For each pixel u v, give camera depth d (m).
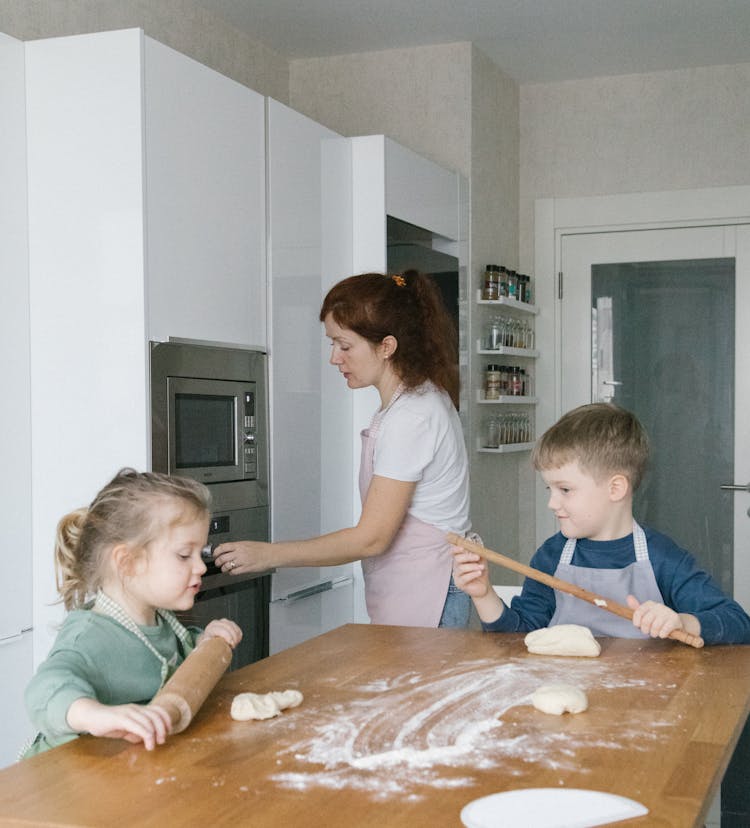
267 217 2.74
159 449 2.29
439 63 4.00
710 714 1.26
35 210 2.33
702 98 4.30
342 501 3.14
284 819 0.95
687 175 4.33
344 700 1.34
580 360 4.52
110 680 1.40
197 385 2.42
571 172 4.50
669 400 4.41
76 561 1.51
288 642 2.79
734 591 4.33
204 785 1.04
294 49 4.06
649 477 4.45
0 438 2.25
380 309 2.12
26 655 2.34
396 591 2.16
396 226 3.31
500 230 4.32
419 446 2.09
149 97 2.27
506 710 1.29
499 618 1.77
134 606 1.48
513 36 3.91
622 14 3.70
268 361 2.74
